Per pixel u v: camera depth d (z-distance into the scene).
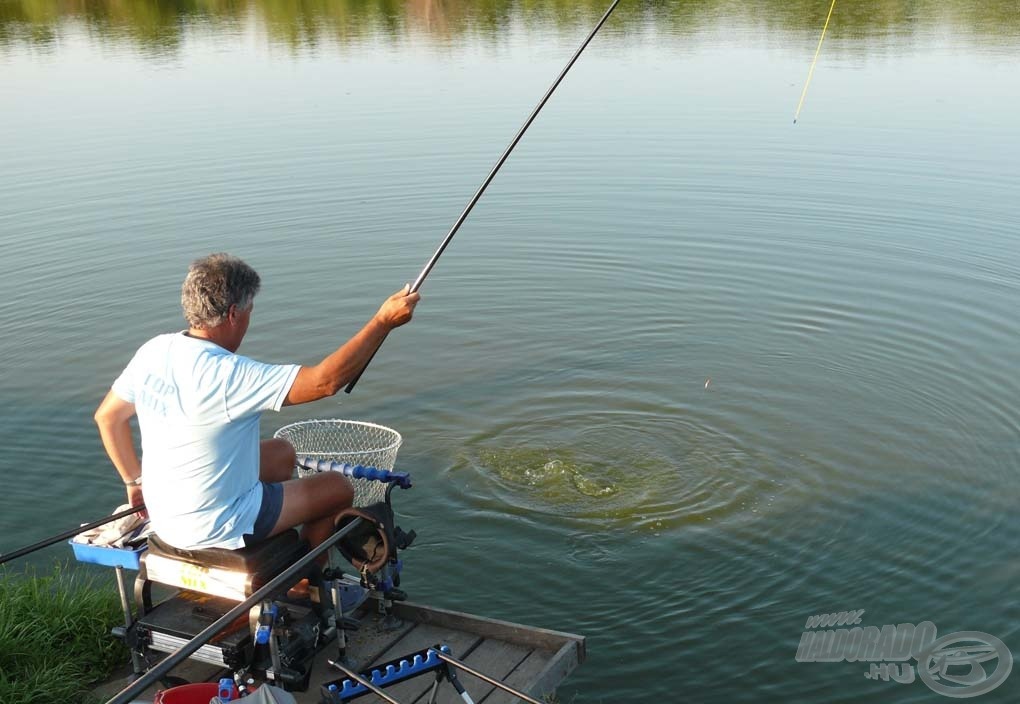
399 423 7.69
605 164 14.32
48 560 6.01
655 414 7.82
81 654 4.73
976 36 22.83
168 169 14.35
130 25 28.17
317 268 10.81
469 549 6.19
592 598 5.75
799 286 10.25
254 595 3.69
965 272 10.45
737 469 7.03
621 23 25.78
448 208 12.70
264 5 31.31
